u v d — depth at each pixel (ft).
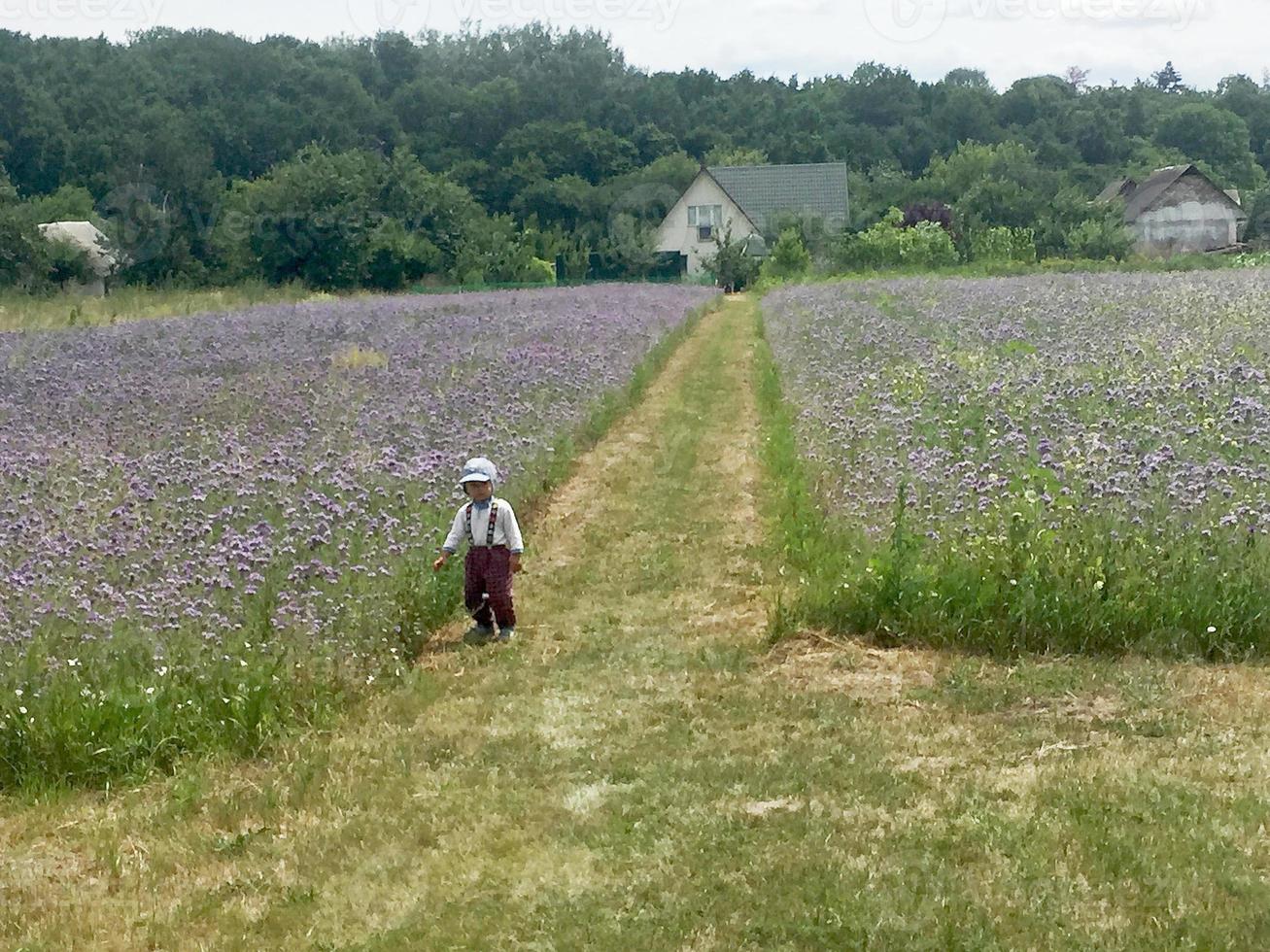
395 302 144.87
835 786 20.70
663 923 16.65
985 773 20.90
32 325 117.60
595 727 24.12
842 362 62.44
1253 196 278.87
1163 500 30.76
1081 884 16.90
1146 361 52.75
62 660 25.18
